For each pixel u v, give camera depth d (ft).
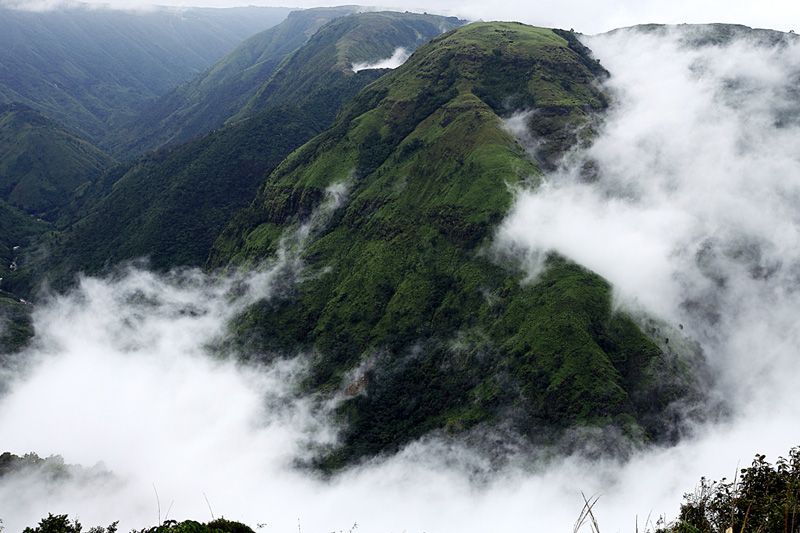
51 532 111.24
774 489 77.87
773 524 67.77
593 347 325.01
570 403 308.40
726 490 80.69
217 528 98.89
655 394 320.29
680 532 73.82
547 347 332.39
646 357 331.77
